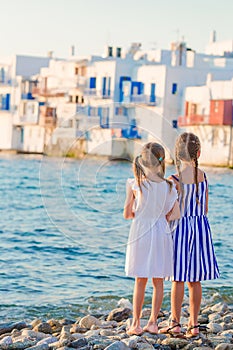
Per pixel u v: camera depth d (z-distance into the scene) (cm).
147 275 797
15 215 2602
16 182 4375
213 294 1159
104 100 6769
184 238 803
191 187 805
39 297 1162
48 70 7550
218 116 5888
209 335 854
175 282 824
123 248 1582
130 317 1006
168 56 7300
